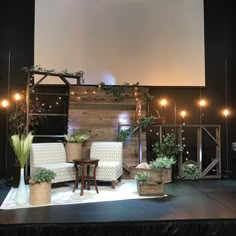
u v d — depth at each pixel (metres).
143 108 6.37
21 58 6.50
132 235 3.38
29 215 3.62
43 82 6.46
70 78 6.51
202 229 3.44
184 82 6.70
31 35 6.55
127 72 6.61
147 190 4.65
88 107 6.27
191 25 6.72
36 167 4.98
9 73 6.45
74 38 6.53
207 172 6.21
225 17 6.83
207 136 6.81
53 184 5.51
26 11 6.57
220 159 6.27
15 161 6.04
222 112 6.83
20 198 4.14
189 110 6.83
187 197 4.57
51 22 6.50
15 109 6.41
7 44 6.48
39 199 4.13
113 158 5.61
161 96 6.79
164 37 6.67
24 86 6.47
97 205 4.08
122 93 6.38
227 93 6.84
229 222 3.46
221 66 6.82
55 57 6.48
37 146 5.25
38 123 6.32
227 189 5.18
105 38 6.58
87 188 5.13
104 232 3.35
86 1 6.57
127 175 6.02
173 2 6.70
